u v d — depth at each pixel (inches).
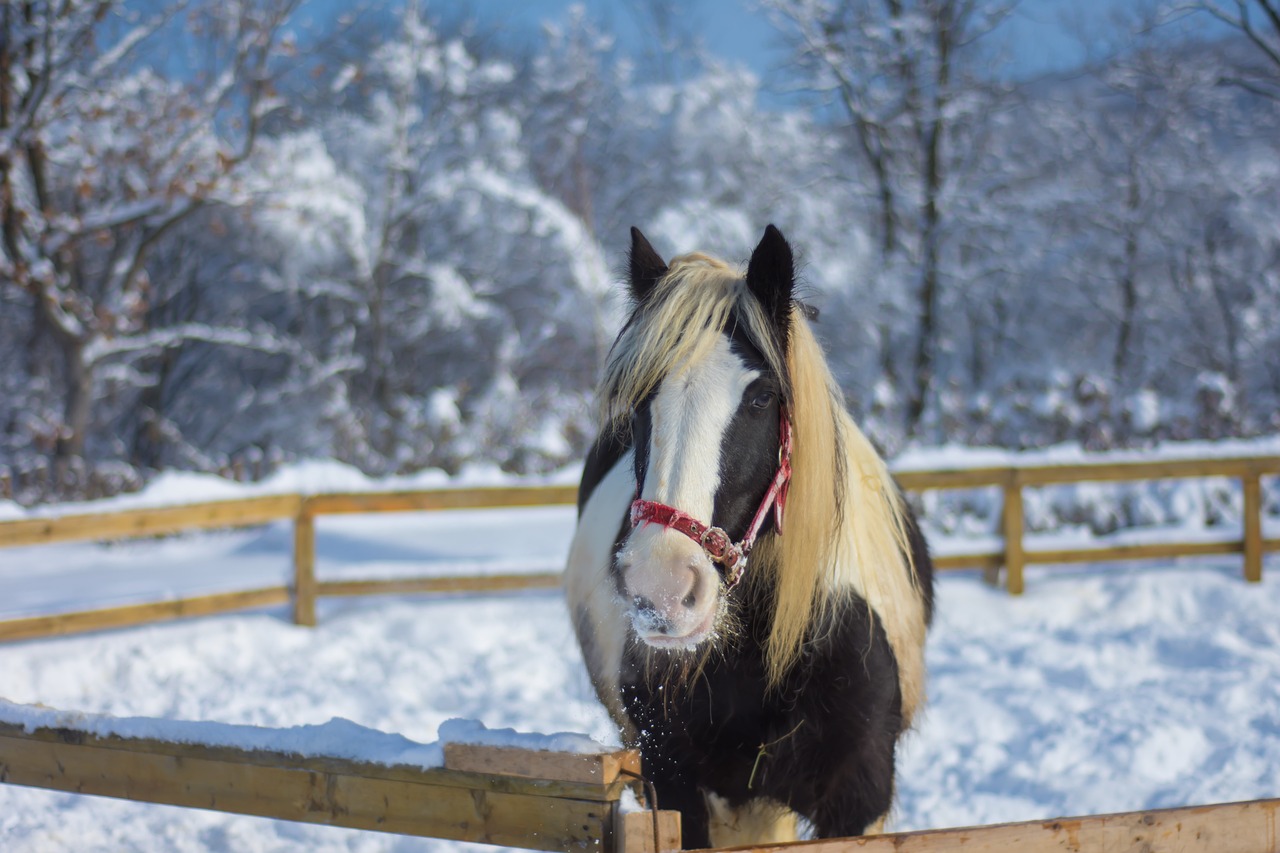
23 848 127.4
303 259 654.5
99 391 701.9
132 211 540.7
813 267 630.5
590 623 113.7
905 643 101.7
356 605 265.1
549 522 382.9
